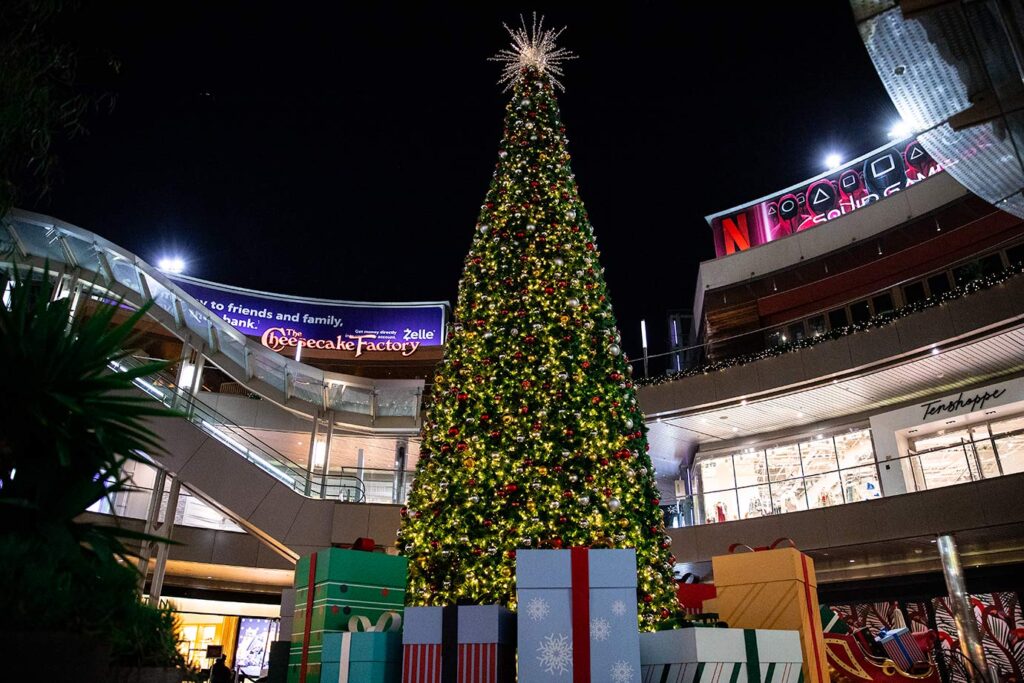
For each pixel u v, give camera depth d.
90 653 2.49
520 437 7.48
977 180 5.92
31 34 5.83
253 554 16.02
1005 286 14.91
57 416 3.25
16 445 3.16
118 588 2.95
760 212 25.00
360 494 15.99
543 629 4.38
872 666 6.90
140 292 15.20
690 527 17.31
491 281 8.63
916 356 16.11
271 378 18.56
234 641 17.45
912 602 15.80
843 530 15.41
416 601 7.23
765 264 22.89
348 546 14.40
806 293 21.58
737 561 6.29
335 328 27.41
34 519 3.08
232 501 13.80
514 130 9.93
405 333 27.56
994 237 18.28
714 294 23.14
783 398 18.05
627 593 4.52
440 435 7.98
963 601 13.93
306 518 14.37
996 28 4.88
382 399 19.92
